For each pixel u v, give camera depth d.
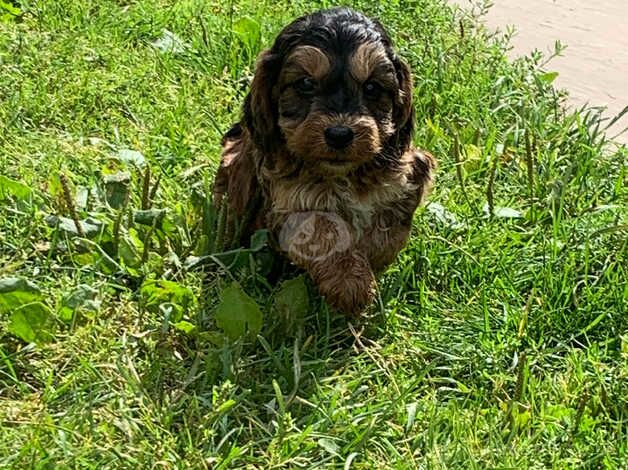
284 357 0.60
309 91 0.62
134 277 0.66
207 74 0.91
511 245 0.72
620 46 1.08
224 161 0.71
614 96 0.97
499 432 0.56
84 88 0.85
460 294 0.68
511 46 1.05
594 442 0.56
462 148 0.81
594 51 1.06
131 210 0.67
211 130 0.82
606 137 0.90
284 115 0.63
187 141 0.79
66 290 0.63
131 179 0.73
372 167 0.64
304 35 0.62
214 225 0.69
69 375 0.58
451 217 0.73
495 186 0.79
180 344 0.62
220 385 0.58
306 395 0.58
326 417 0.55
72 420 0.54
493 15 1.14
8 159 0.76
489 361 0.62
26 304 0.59
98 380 0.57
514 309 0.66
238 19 0.98
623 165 0.83
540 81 0.90
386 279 0.69
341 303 0.63
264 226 0.68
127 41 0.95
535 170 0.81
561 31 1.11
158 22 0.99
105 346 0.60
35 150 0.78
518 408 0.57
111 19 0.98
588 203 0.77
